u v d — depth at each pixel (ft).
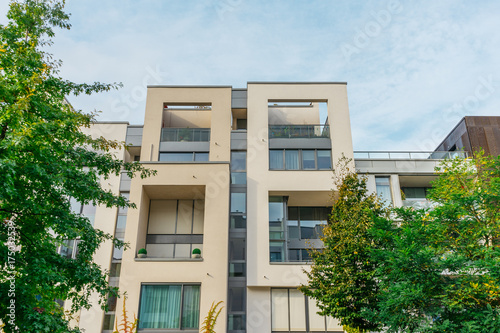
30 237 35.19
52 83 38.17
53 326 31.96
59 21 41.04
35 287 33.99
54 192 35.65
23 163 32.76
